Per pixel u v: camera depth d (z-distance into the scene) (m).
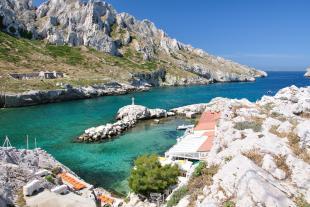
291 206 15.05
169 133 69.06
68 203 23.69
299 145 19.67
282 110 32.84
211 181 19.52
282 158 18.55
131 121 78.44
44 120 83.25
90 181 40.50
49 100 117.19
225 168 18.53
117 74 173.50
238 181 17.00
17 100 106.00
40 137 65.25
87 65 176.50
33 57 160.12
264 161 18.20
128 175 42.88
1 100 103.00
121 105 112.50
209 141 48.69
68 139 63.72
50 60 165.25
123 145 59.31
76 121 82.25
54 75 140.62
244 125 26.42
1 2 194.00
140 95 146.38
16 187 25.09
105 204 30.48
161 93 155.62
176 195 21.20
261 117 30.58
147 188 30.53
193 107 94.12
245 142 20.88
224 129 27.38
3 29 183.62
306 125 20.17
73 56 185.00
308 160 18.22
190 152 44.38
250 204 15.41
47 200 23.72
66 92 123.38
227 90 171.12
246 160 17.95
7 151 30.98
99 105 112.50
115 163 48.44
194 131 57.69
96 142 61.53
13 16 196.25
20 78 126.56
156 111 87.81
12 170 26.20
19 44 171.38
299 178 16.80
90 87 137.38
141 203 30.16
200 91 166.00
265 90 169.62
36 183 25.17
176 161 42.00
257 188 15.73
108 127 67.75
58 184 29.48
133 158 51.06
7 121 81.44
